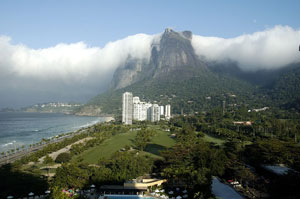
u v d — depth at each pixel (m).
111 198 109.19
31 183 125.81
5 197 109.25
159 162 154.25
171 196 111.44
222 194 108.00
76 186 115.69
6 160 199.75
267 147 151.62
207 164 133.62
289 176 93.62
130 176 129.75
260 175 139.62
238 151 164.00
